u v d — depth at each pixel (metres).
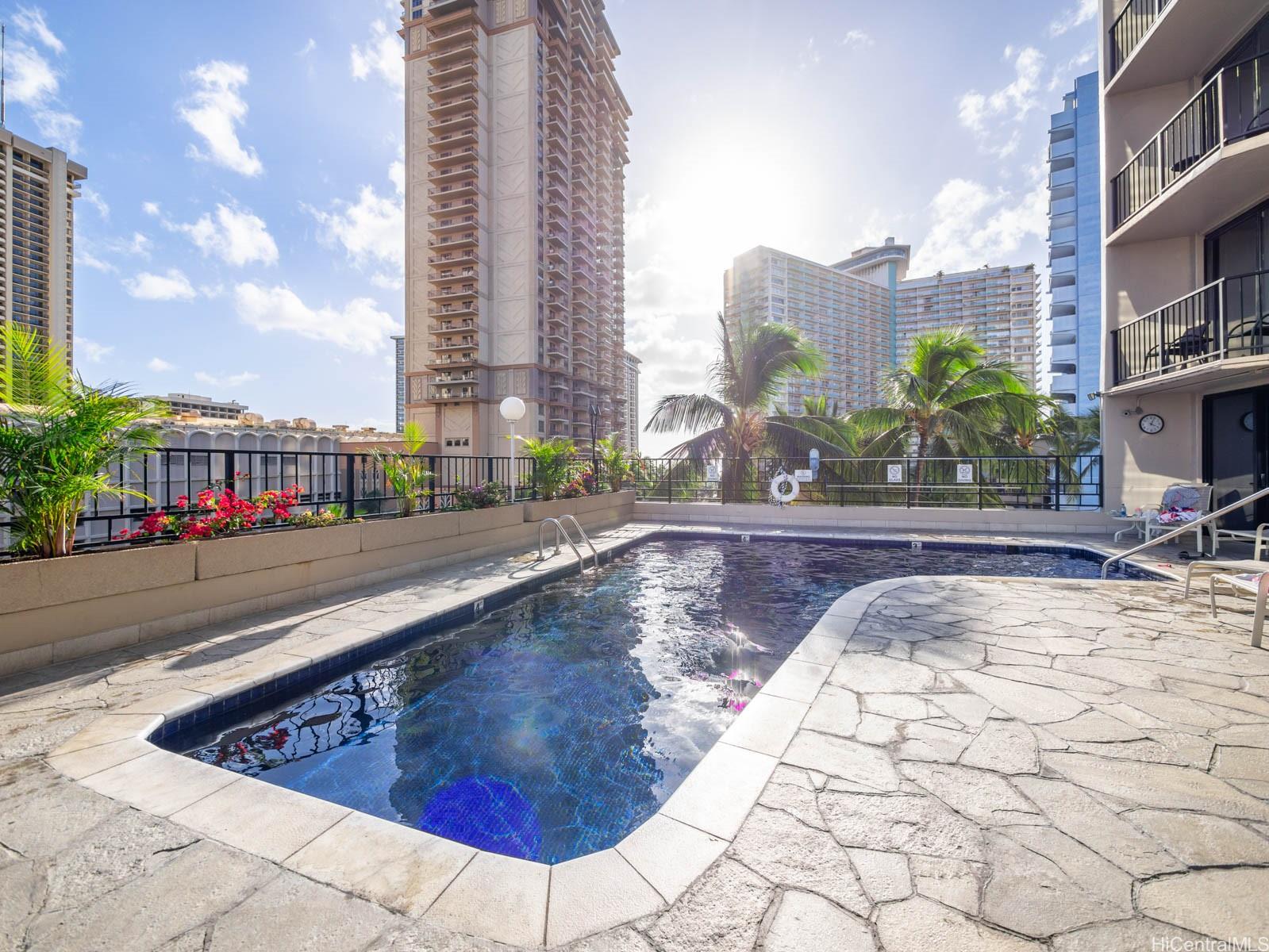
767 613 5.27
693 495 12.81
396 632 4.11
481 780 2.52
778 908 1.42
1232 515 7.54
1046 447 14.32
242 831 1.79
